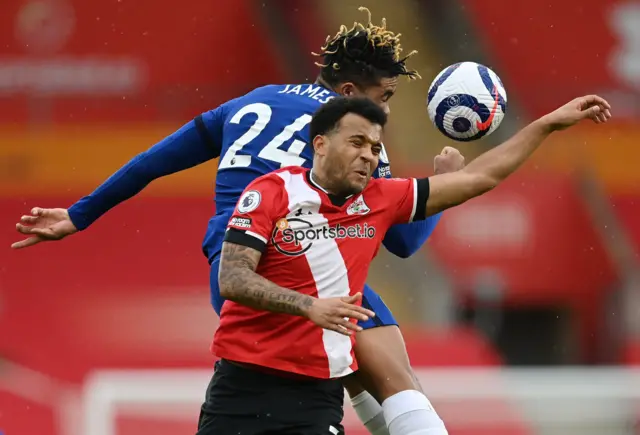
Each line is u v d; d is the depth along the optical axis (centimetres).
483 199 4959
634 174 5134
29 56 5147
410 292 4794
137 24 5209
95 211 1666
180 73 5197
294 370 1371
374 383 1482
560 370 3127
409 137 5197
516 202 4972
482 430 3052
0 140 5091
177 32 5216
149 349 4534
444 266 4869
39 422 3994
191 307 4697
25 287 4712
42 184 5062
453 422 3058
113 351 4538
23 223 1664
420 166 5081
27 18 5147
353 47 1606
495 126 1510
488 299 4850
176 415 2938
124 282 4766
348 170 1339
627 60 5338
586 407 3073
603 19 5372
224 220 1518
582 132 5169
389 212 1388
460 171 1407
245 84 5216
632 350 4841
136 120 5162
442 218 4928
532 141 1403
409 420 1438
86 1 5184
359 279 1383
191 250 4869
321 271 1360
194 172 5012
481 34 5384
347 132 1334
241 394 1413
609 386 3098
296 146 1511
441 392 3083
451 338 4234
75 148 5109
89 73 5162
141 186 1661
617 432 3059
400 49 1642
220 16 5238
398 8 5375
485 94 1488
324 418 1416
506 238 4922
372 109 1339
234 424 1419
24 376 4331
